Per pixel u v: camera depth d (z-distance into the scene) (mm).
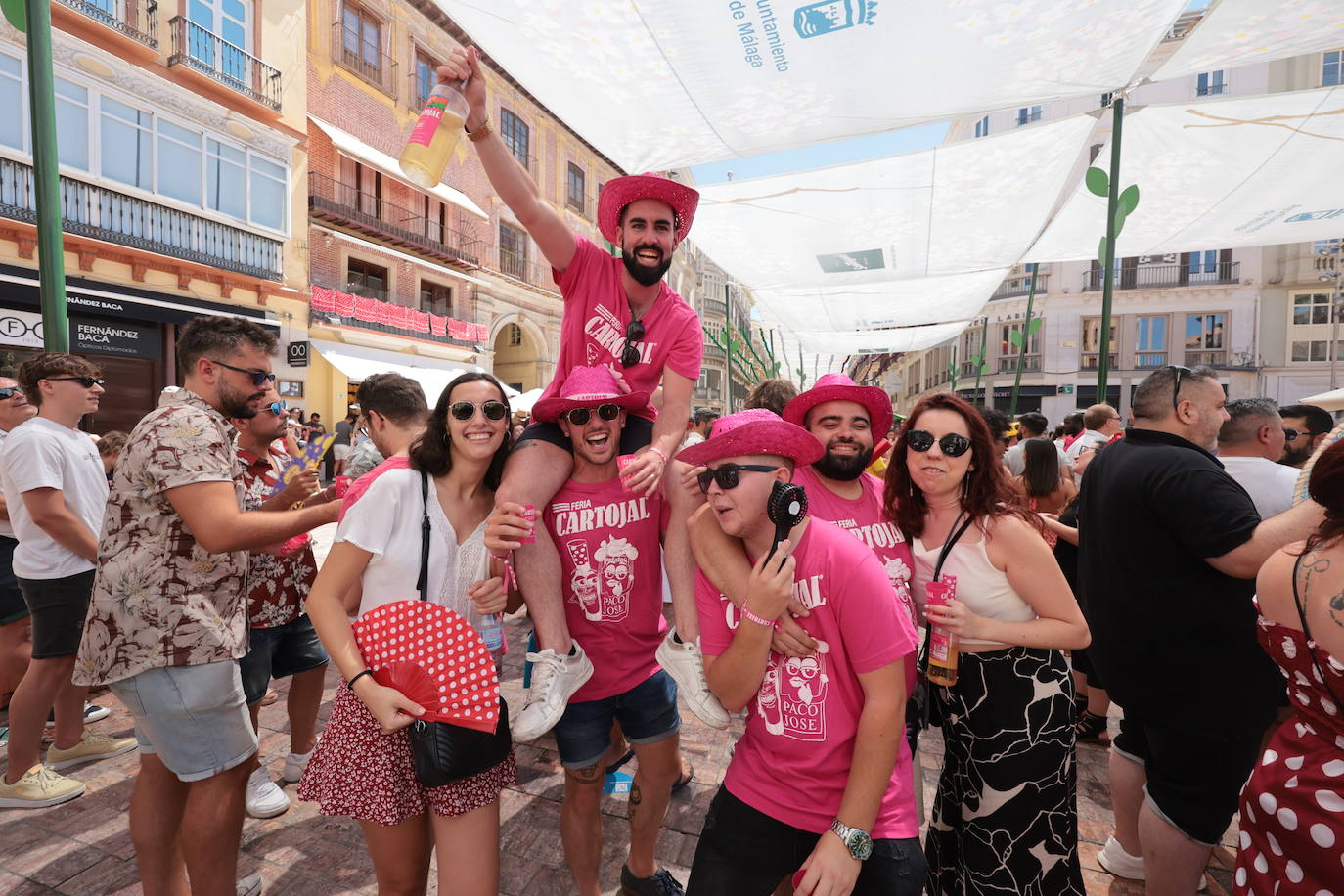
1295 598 1242
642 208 2006
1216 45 3498
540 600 1803
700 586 1502
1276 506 2467
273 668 2771
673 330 2084
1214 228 6207
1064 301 24750
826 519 1896
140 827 1880
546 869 2307
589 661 1814
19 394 3205
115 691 1757
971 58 3248
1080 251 6949
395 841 1605
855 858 1234
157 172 10109
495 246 19297
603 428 1772
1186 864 1902
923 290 8812
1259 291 22516
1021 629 1614
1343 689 1165
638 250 2008
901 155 4844
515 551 1842
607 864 2355
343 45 14336
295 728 2850
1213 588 1852
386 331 15242
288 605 2703
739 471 1336
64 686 2912
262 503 2619
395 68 15625
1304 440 3826
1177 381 2100
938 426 1683
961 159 4863
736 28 2969
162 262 10375
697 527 1488
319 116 13852
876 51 3166
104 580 1752
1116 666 2055
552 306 21766
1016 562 1633
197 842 1782
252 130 11656
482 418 1653
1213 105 4242
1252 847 1332
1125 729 2264
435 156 1729
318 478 2320
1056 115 21156
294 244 12805
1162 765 1952
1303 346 22234
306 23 12859
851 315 10336
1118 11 2910
